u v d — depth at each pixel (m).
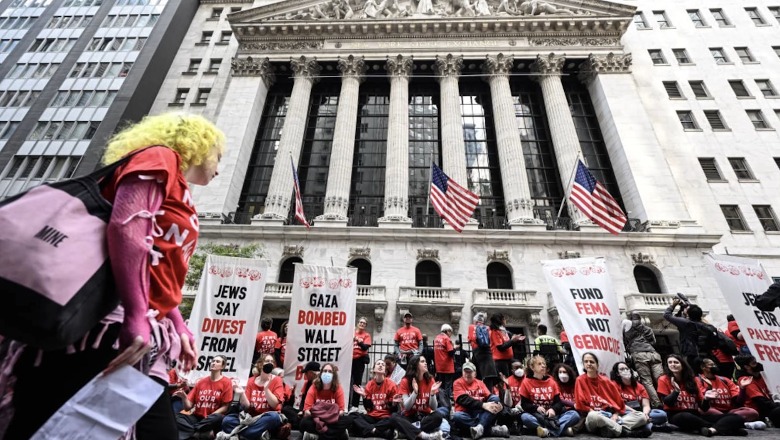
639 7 35.19
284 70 33.16
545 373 9.82
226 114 29.62
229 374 9.35
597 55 30.91
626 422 8.24
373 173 28.92
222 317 9.74
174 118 2.29
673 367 9.20
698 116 29.19
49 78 32.78
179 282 1.99
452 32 32.38
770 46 31.84
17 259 1.20
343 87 30.97
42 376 1.48
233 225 24.00
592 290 10.73
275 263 23.28
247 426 7.90
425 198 27.34
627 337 12.01
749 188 26.08
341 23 32.41
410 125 31.12
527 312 20.86
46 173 28.08
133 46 33.94
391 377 10.28
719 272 10.95
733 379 10.88
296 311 9.88
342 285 10.32
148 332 1.58
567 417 8.56
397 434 8.23
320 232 24.00
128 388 1.56
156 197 1.71
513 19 31.67
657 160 26.19
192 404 8.53
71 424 1.45
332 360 9.63
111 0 37.66
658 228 23.64
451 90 30.06
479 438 8.27
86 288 1.35
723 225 24.80
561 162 27.28
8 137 29.69
